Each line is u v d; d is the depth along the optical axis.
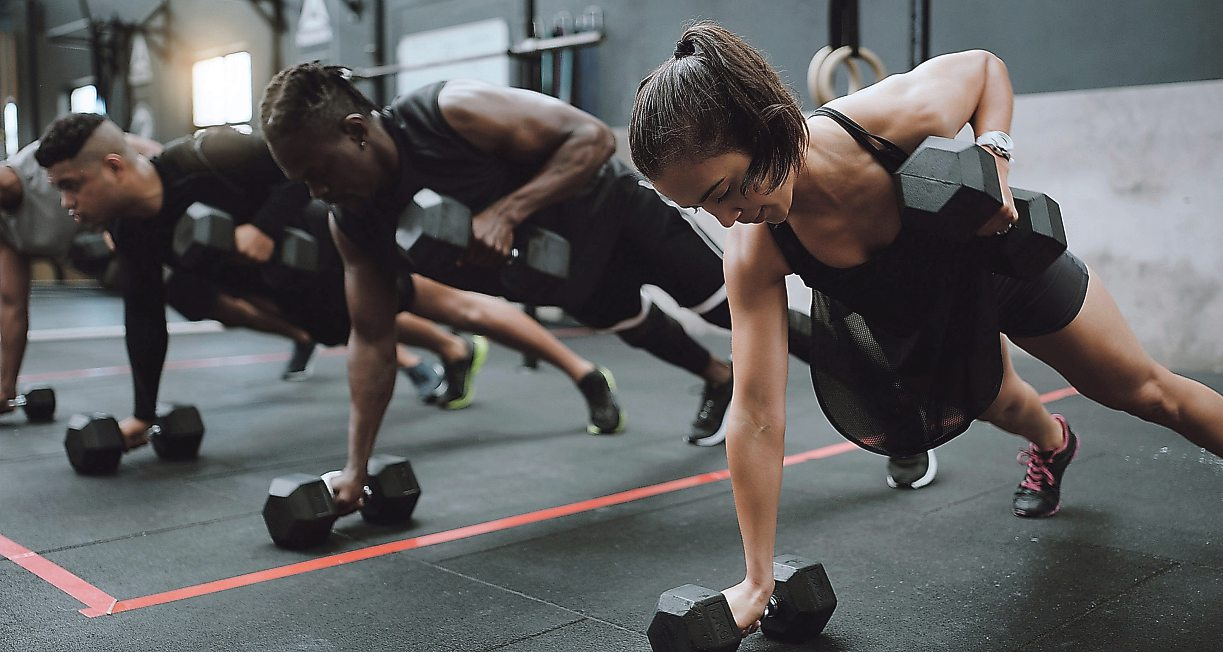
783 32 4.60
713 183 0.93
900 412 1.28
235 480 2.21
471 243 1.60
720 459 2.39
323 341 2.58
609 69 5.25
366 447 1.75
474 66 5.78
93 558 1.64
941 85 1.12
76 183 1.97
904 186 1.01
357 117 1.52
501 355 4.65
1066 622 1.31
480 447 2.55
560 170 1.69
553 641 1.28
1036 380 3.58
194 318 3.38
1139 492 1.98
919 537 1.71
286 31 6.83
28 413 2.90
